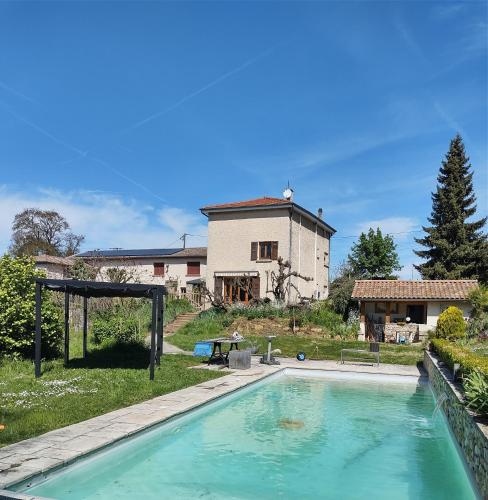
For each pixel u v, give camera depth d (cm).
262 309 2720
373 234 3881
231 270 3084
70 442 673
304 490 642
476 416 659
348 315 2691
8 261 1438
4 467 568
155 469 693
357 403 1188
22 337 1398
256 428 938
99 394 1011
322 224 3566
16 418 791
